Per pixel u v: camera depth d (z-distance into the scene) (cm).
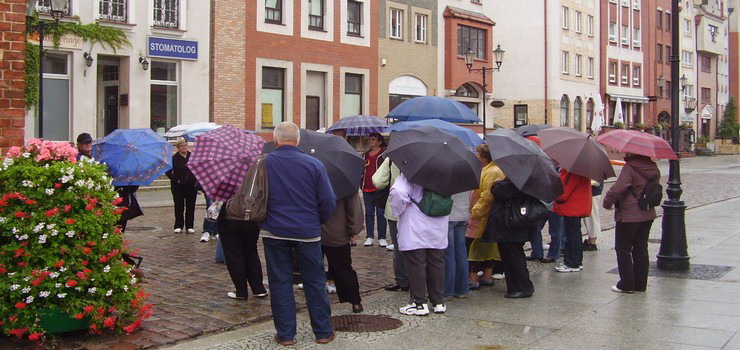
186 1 2583
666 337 691
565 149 956
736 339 683
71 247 649
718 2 7544
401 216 786
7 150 690
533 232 1051
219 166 805
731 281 964
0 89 684
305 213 663
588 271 1048
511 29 4678
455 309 817
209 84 2670
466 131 972
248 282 909
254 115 2828
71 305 643
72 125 2302
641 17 5850
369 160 1265
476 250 931
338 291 800
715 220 1678
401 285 923
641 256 899
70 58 2300
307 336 705
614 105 5456
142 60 2447
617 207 893
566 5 4744
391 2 3425
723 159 5719
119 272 673
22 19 697
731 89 7825
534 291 910
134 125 2448
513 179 827
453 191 761
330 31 3128
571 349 655
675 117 1056
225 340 686
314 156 764
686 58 6794
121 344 657
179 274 994
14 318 631
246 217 655
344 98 3225
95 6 2336
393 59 3444
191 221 1419
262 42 2845
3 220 626
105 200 674
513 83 4688
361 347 666
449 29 3744
